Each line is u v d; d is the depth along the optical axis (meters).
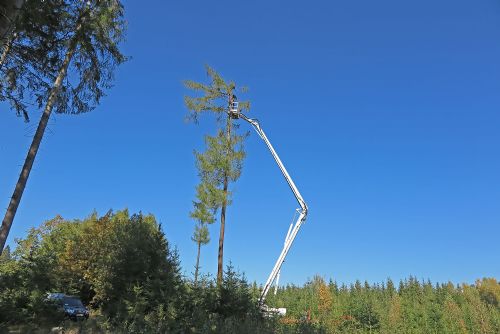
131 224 23.22
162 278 17.19
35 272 22.95
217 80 25.47
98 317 17.92
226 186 24.17
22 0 4.86
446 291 99.75
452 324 70.50
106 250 27.36
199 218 28.36
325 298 71.31
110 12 14.64
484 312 74.62
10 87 12.88
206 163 23.88
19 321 18.80
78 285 32.66
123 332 15.09
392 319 67.69
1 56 12.04
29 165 13.38
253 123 26.80
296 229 24.56
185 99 24.94
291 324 17.61
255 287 21.86
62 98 14.59
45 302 20.22
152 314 15.41
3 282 21.11
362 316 63.16
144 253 17.92
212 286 18.47
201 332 14.44
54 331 17.55
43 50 12.85
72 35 13.88
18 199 13.02
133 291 16.50
